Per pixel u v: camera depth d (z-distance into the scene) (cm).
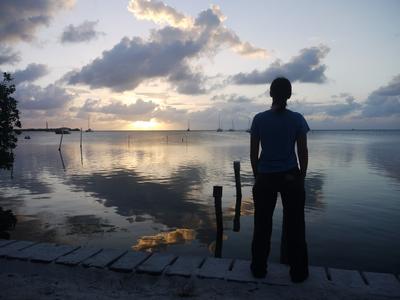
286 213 396
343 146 8025
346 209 1683
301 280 398
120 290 398
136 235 1299
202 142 10738
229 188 2291
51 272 443
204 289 394
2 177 2936
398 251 1132
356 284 398
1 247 516
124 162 4262
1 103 2034
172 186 2416
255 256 409
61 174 3117
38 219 1527
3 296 381
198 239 1248
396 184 2425
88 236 1290
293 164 386
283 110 386
